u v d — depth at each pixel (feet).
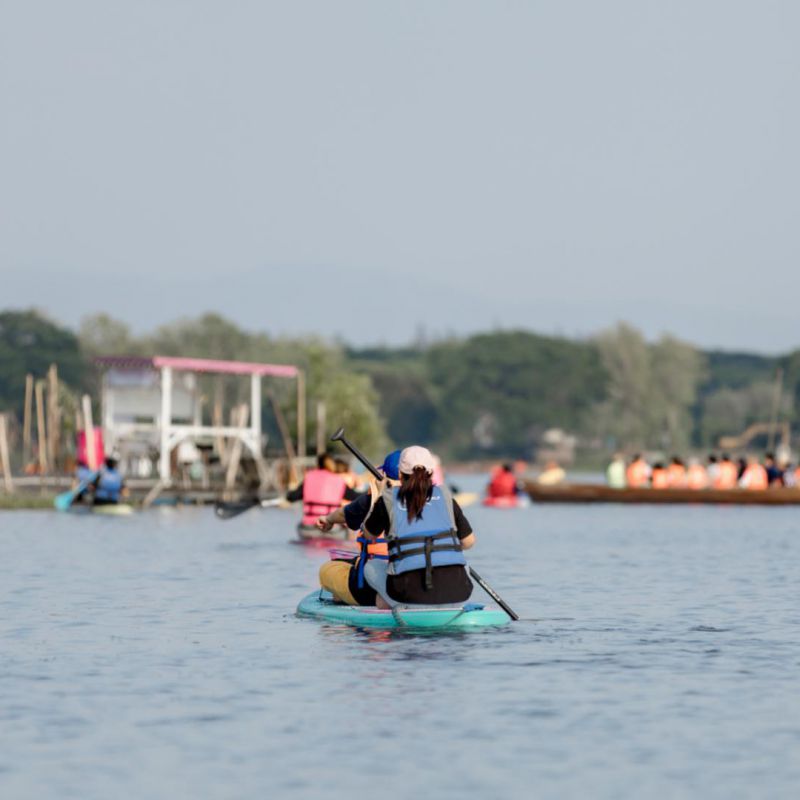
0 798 93.25
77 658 146.82
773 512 522.06
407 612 164.55
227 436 591.78
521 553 305.73
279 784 96.22
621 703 122.83
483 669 139.54
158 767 100.83
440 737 109.81
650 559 288.10
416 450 167.22
